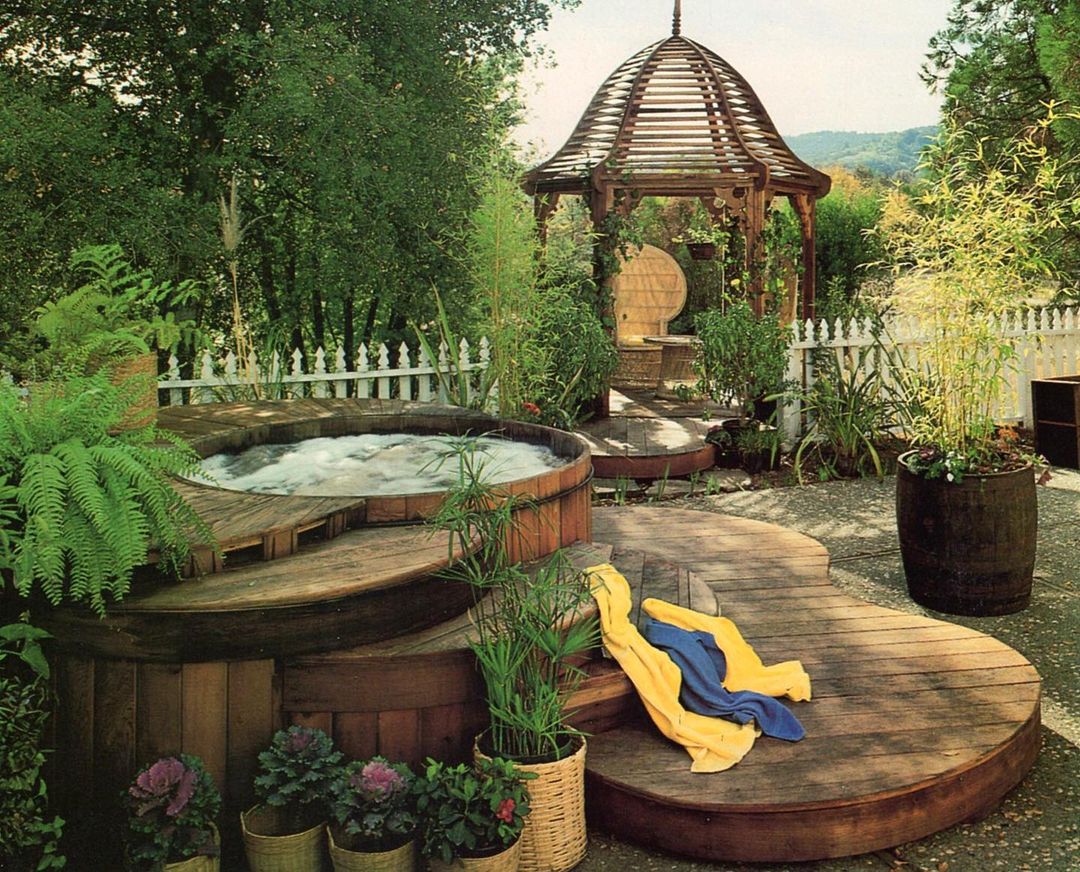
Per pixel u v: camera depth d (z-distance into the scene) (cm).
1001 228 531
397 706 326
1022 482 525
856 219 1420
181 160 899
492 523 342
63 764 320
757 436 865
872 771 334
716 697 371
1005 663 418
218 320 965
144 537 306
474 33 952
